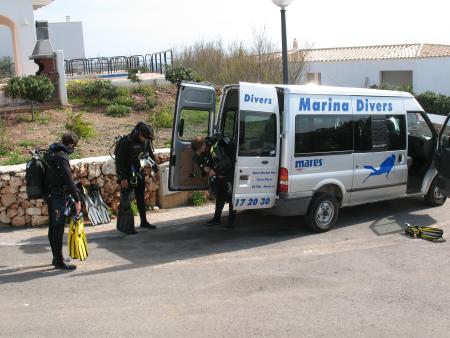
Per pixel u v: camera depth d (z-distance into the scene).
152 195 9.50
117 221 8.01
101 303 5.43
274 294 5.64
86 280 6.12
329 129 7.97
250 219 8.95
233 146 7.62
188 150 8.13
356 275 6.23
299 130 7.63
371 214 9.24
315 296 5.58
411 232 7.84
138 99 14.72
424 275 6.23
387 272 6.34
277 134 7.54
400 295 5.60
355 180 8.35
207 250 7.28
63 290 5.80
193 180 8.27
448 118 8.95
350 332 4.73
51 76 13.42
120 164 7.80
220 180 7.89
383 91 8.86
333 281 6.04
